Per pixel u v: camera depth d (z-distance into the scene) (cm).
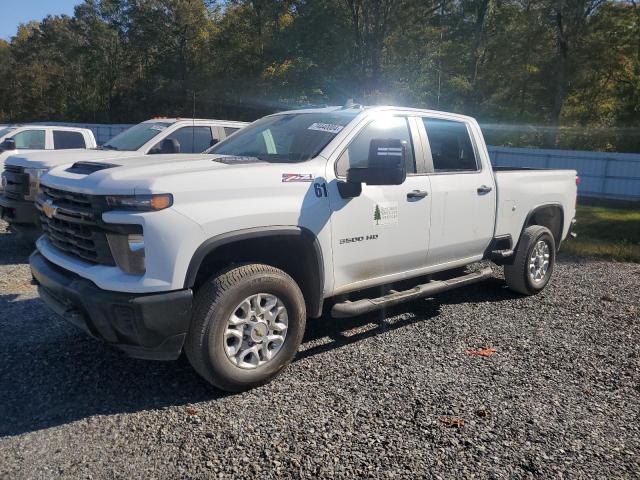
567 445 342
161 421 356
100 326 358
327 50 3334
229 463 312
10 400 377
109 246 362
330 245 436
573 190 742
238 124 1002
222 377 379
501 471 313
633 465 324
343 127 470
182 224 356
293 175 416
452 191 540
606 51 3331
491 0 3738
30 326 514
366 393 401
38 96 6222
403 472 309
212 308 370
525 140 3747
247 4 4200
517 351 495
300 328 418
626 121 3641
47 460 311
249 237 383
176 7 4634
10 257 809
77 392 392
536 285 674
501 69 3662
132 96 5441
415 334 530
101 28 5475
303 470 308
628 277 834
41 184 444
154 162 418
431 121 546
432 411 378
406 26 3262
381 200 470
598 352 500
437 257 543
